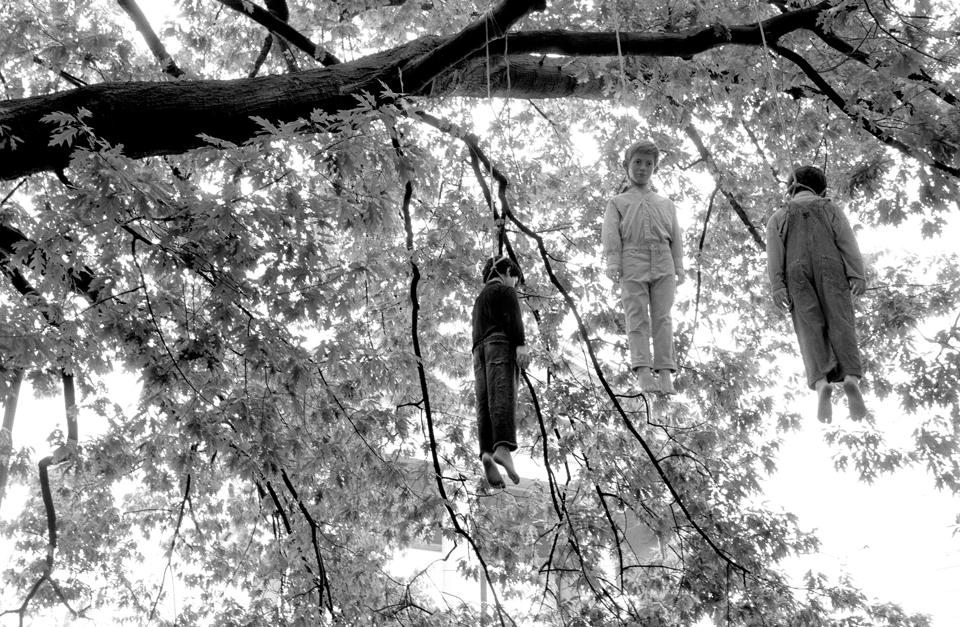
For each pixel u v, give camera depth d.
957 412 10.55
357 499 11.50
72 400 10.17
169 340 8.85
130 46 10.72
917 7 8.38
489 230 10.03
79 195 6.41
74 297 8.00
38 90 10.92
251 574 13.20
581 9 10.09
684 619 11.32
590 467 11.93
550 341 12.07
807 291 5.51
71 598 12.09
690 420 13.23
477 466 12.45
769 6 9.28
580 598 11.51
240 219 6.89
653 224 6.16
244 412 8.41
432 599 12.49
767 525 12.01
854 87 8.76
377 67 8.17
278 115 7.75
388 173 7.41
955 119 8.59
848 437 11.43
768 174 11.78
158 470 10.93
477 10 10.51
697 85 9.75
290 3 12.25
